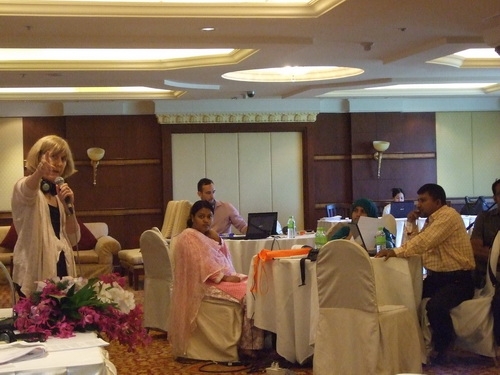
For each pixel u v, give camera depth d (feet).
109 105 38.17
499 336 16.74
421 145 41.52
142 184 38.83
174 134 38.75
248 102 38.93
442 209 17.47
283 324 17.13
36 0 18.62
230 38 22.26
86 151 38.19
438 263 17.42
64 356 8.34
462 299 17.15
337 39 22.97
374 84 32.58
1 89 35.06
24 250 11.46
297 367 17.43
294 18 19.84
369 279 14.67
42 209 11.47
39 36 21.42
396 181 41.22
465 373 16.53
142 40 22.03
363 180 40.78
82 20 19.43
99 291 10.07
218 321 18.22
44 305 9.54
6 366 7.86
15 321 9.61
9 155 37.50
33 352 8.30
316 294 16.40
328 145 40.57
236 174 39.47
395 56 26.35
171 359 18.75
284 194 40.06
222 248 19.33
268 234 25.22
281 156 39.99
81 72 27.40
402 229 31.07
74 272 11.93
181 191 38.91
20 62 26.68
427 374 16.48
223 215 26.73
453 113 41.88
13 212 11.53
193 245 18.51
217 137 39.22
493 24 21.31
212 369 17.69
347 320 15.06
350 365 14.98
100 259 32.32
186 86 32.24
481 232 18.67
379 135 40.93
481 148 42.22
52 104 37.81
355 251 14.71
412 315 15.65
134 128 38.70
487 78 32.68
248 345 18.13
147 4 19.10
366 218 19.07
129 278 32.68
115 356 19.19
